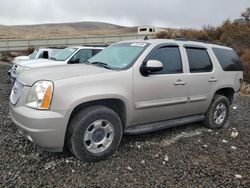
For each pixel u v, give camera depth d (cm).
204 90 566
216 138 562
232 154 481
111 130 433
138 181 372
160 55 496
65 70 435
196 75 544
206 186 367
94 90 408
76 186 355
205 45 598
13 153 443
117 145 446
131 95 448
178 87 510
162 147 497
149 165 422
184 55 535
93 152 419
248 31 1758
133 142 513
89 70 437
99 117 416
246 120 723
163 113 502
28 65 1009
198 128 619
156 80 475
